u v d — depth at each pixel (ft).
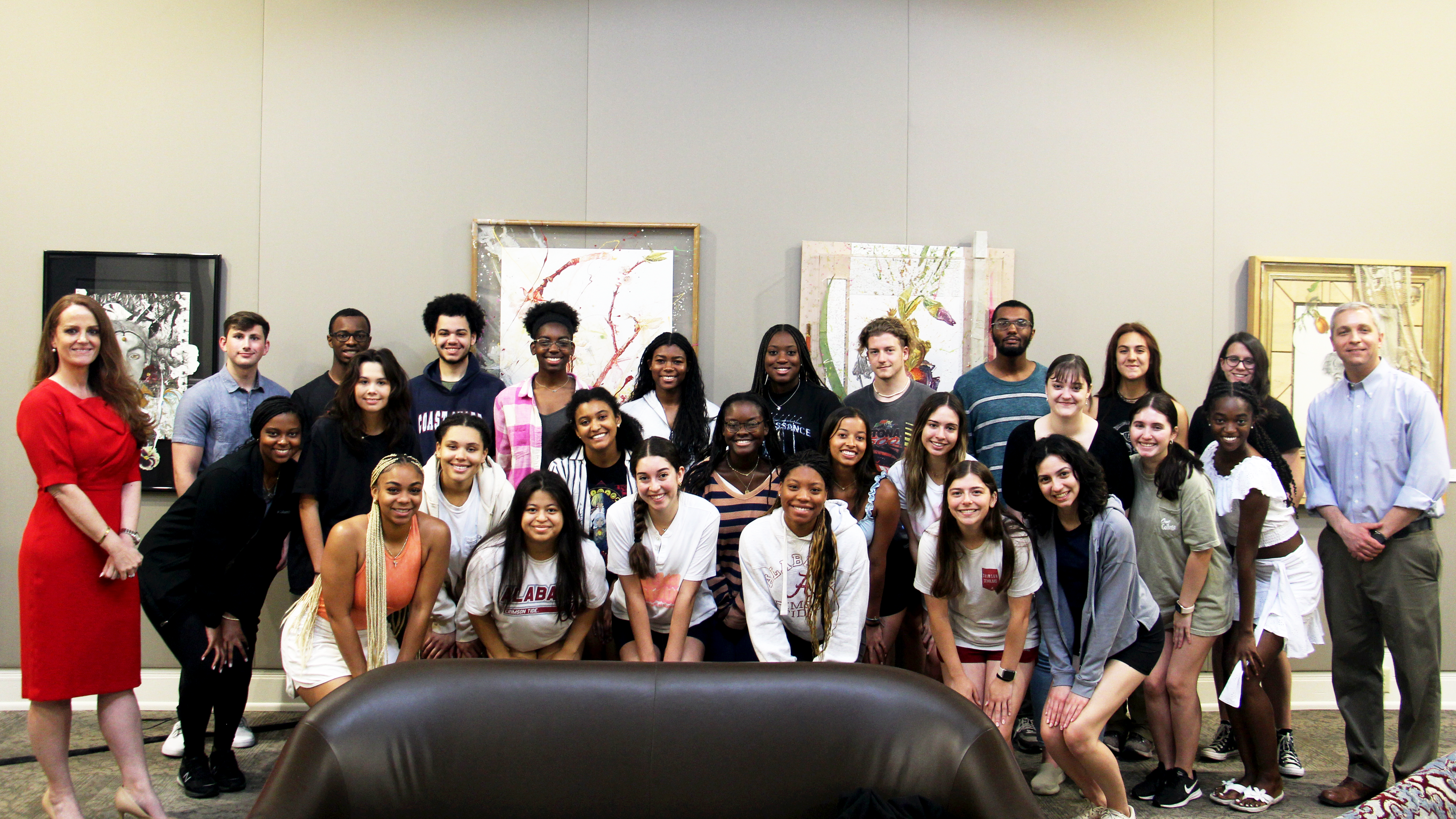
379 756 5.79
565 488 8.16
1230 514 8.98
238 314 10.43
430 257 11.73
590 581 8.32
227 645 8.87
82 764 9.66
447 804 5.82
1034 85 12.07
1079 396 8.79
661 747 6.06
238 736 10.25
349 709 5.93
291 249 11.62
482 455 8.60
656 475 8.20
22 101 11.47
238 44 11.58
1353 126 12.25
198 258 11.51
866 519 9.04
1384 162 12.26
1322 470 9.73
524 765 5.95
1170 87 12.14
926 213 12.00
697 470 9.32
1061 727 8.01
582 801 5.94
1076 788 9.54
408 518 7.91
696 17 11.87
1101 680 8.00
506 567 8.09
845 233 11.95
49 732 7.66
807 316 11.79
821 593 8.27
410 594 8.21
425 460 10.50
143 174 11.55
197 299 11.53
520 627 8.29
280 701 11.47
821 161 11.94
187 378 11.51
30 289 11.48
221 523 8.61
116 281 11.50
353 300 11.67
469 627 8.71
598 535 9.21
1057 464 7.75
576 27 11.82
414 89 11.71
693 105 11.87
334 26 11.64
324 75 11.64
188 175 11.57
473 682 6.19
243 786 9.14
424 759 5.86
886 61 11.98
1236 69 12.19
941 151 12.01
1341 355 9.53
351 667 8.07
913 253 11.89
